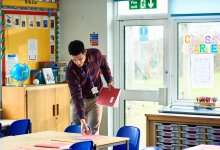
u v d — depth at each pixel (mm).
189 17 6328
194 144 5570
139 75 6773
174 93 6469
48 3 6941
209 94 6277
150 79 6691
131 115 6867
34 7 6773
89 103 5410
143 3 6664
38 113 6324
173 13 6426
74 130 5070
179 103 6414
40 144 4238
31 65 6777
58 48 7094
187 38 6383
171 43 6477
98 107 5449
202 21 6254
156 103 6652
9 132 5488
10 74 6477
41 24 6875
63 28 7082
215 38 6215
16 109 6234
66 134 4844
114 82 6895
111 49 6863
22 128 5441
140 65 6758
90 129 5055
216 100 6039
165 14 6488
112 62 6891
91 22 6859
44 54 6934
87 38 6902
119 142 4438
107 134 6770
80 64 4996
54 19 7031
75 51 4879
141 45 6734
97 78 5398
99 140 4418
